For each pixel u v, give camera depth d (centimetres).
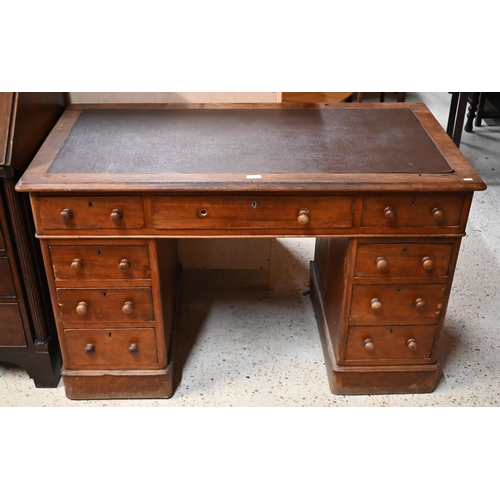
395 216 207
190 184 197
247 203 204
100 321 226
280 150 222
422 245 215
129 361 235
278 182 199
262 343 272
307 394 245
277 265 327
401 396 244
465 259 333
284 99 401
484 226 364
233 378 253
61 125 238
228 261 308
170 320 256
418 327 231
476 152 445
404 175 204
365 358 238
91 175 201
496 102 468
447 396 244
